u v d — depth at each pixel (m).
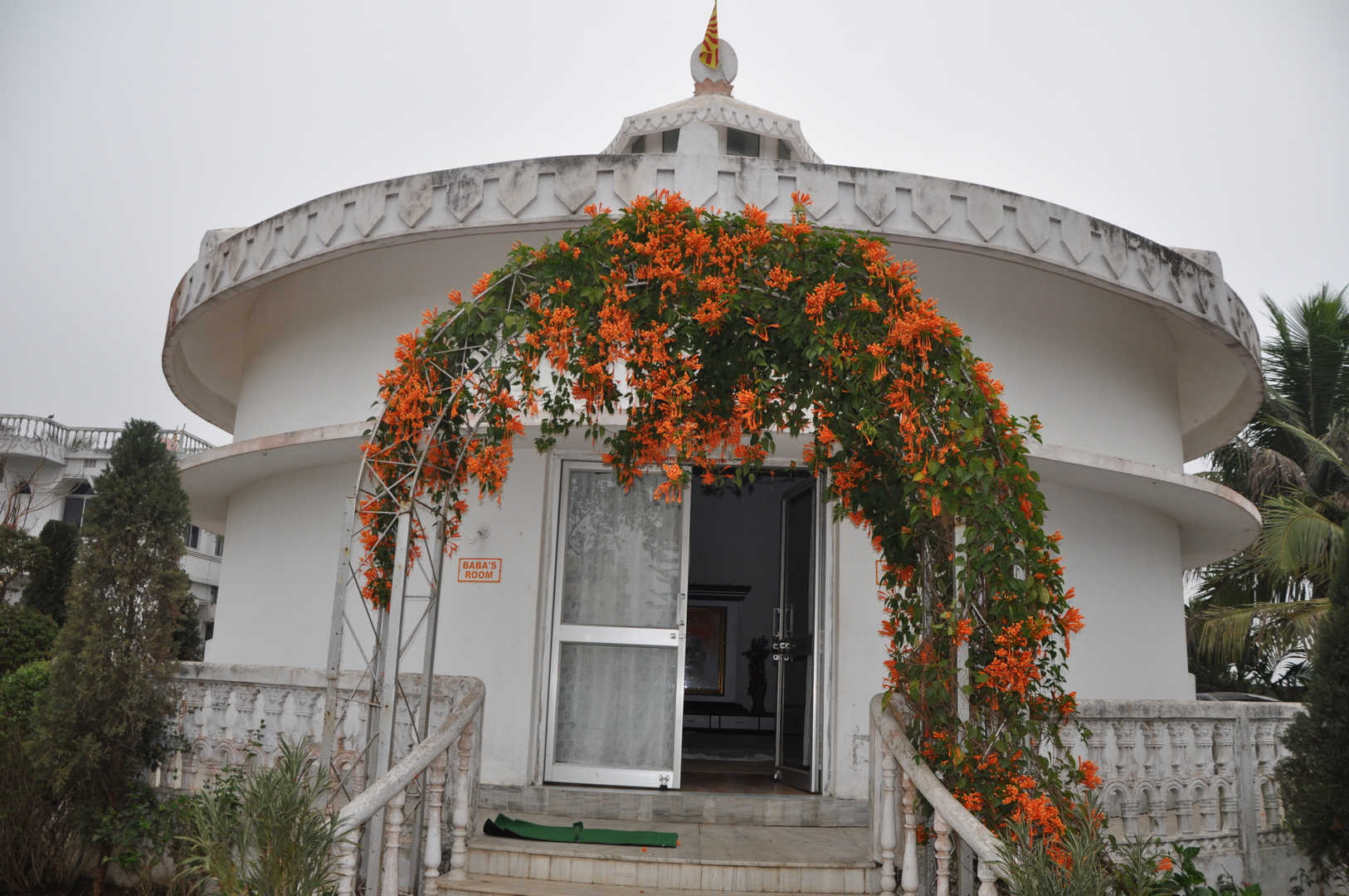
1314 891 8.07
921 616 5.61
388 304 8.79
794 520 8.79
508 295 5.57
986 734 5.21
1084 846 4.52
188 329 9.96
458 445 5.94
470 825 6.44
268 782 4.58
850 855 6.40
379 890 5.25
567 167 7.34
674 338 5.53
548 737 7.99
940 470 5.09
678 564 8.25
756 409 5.66
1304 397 21.61
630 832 6.84
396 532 5.75
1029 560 5.07
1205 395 11.04
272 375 9.69
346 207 7.81
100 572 7.56
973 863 5.43
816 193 7.31
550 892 5.82
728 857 6.23
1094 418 8.98
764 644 13.52
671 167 7.27
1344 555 7.43
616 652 8.17
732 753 10.59
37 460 27.17
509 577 8.12
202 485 10.12
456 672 8.03
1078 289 9.06
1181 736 7.54
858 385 5.23
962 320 8.48
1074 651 8.71
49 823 7.70
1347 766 6.94
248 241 8.41
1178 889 6.47
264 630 9.26
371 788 4.97
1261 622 16.77
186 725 7.72
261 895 4.30
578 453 8.32
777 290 5.39
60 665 7.43
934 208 7.41
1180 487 8.66
